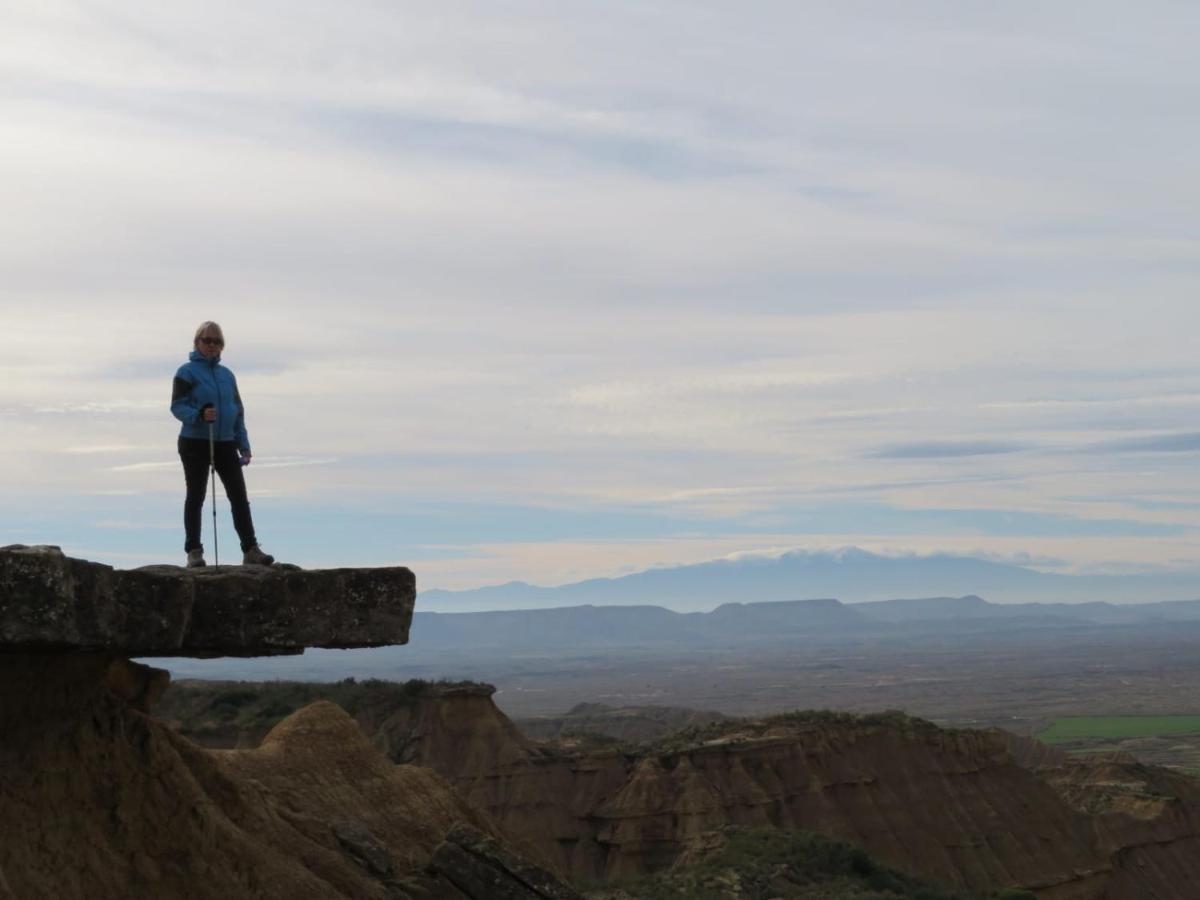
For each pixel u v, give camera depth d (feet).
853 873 194.90
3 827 49.26
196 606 51.16
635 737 456.04
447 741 231.30
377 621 54.24
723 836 205.67
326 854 64.85
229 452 58.44
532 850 88.74
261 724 212.23
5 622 42.57
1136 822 279.69
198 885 54.03
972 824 247.70
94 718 54.54
